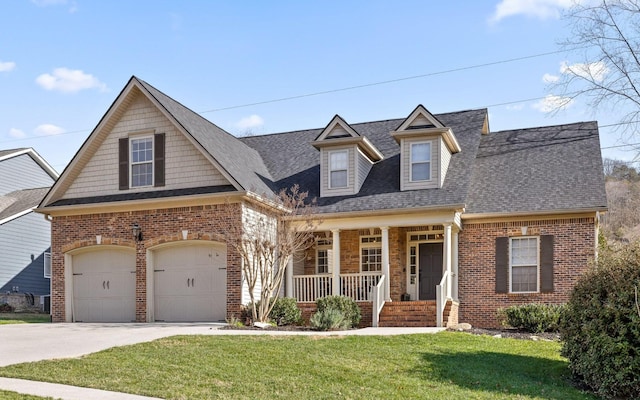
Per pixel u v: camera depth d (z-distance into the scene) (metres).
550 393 11.11
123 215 22.27
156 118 22.48
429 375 11.78
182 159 21.91
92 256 22.86
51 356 13.02
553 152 24.19
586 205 20.75
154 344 14.01
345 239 24.25
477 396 10.62
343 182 23.36
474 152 24.17
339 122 23.34
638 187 46.91
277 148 27.75
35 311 33.31
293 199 22.45
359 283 22.75
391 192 22.66
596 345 11.38
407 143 22.88
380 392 10.52
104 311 22.41
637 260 11.84
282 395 10.16
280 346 13.86
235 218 20.56
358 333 16.66
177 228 21.39
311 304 21.64
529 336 17.56
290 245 20.70
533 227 21.59
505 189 22.75
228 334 16.03
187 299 21.28
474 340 15.91
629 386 10.95
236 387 10.55
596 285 12.01
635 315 11.11
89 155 23.19
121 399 9.48
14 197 36.31
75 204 22.61
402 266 23.62
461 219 22.28
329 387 10.74
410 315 20.30
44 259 35.06
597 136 24.50
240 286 20.34
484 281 21.95
